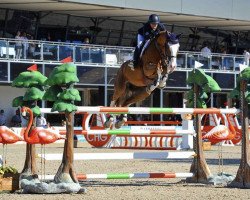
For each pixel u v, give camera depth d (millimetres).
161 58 14031
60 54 32188
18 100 12680
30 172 12672
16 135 11898
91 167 17344
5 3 35094
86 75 33188
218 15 41062
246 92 13352
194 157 13938
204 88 13906
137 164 18344
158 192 12148
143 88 14867
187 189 12703
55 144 28891
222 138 13648
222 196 11656
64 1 34500
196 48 45500
